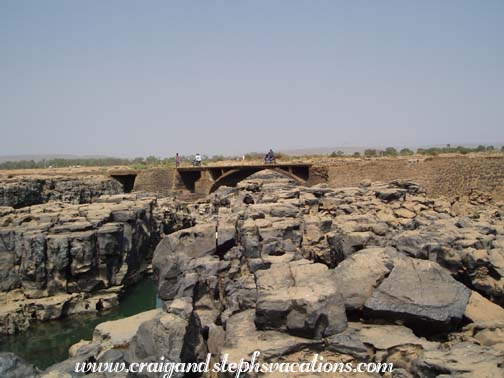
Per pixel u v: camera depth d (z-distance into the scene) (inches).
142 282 1728.6
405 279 676.1
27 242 1395.2
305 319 605.6
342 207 1434.5
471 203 2246.6
